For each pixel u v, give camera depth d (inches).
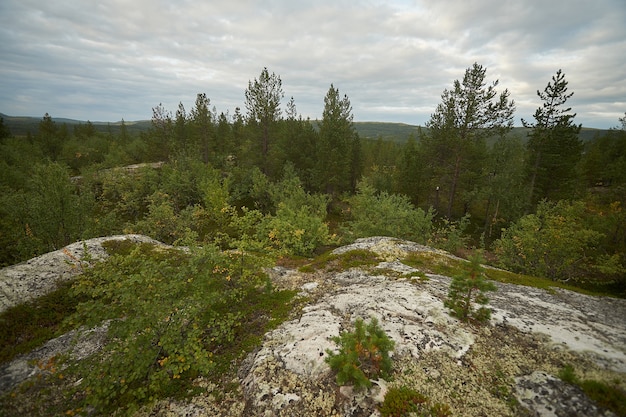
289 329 340.5
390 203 1001.5
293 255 687.7
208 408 245.8
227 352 318.3
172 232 1023.0
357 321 255.8
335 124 1563.7
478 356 274.7
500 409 220.4
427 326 320.5
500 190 1339.8
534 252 770.2
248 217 813.2
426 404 224.2
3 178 1316.4
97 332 359.6
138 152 2664.9
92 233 840.3
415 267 544.1
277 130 1739.7
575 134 1210.0
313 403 233.5
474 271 318.3
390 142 2773.1
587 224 910.4
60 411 250.1
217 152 2265.0
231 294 403.2
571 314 358.9
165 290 309.0
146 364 255.8
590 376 240.5
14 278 443.8
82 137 3216.0
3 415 246.5
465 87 1194.6
